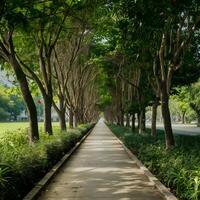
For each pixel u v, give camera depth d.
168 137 16.66
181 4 11.26
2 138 18.44
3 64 21.31
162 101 16.83
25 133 21.55
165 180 11.31
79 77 42.97
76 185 12.30
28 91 17.33
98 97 81.25
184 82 22.80
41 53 21.56
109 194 10.87
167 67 18.44
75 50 29.80
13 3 10.52
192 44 19.62
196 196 7.91
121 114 53.81
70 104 41.06
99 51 29.58
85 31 29.12
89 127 56.00
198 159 10.73
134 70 30.02
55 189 11.65
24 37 21.05
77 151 25.20
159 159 13.45
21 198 9.82
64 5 15.09
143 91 27.83
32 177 11.24
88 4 17.64
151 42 16.66
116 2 13.07
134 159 18.86
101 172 15.26
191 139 22.91
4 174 8.61
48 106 22.39
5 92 29.42
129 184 12.45
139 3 11.30
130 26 13.20
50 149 15.52
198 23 15.43
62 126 30.77
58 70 30.53
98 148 27.78
